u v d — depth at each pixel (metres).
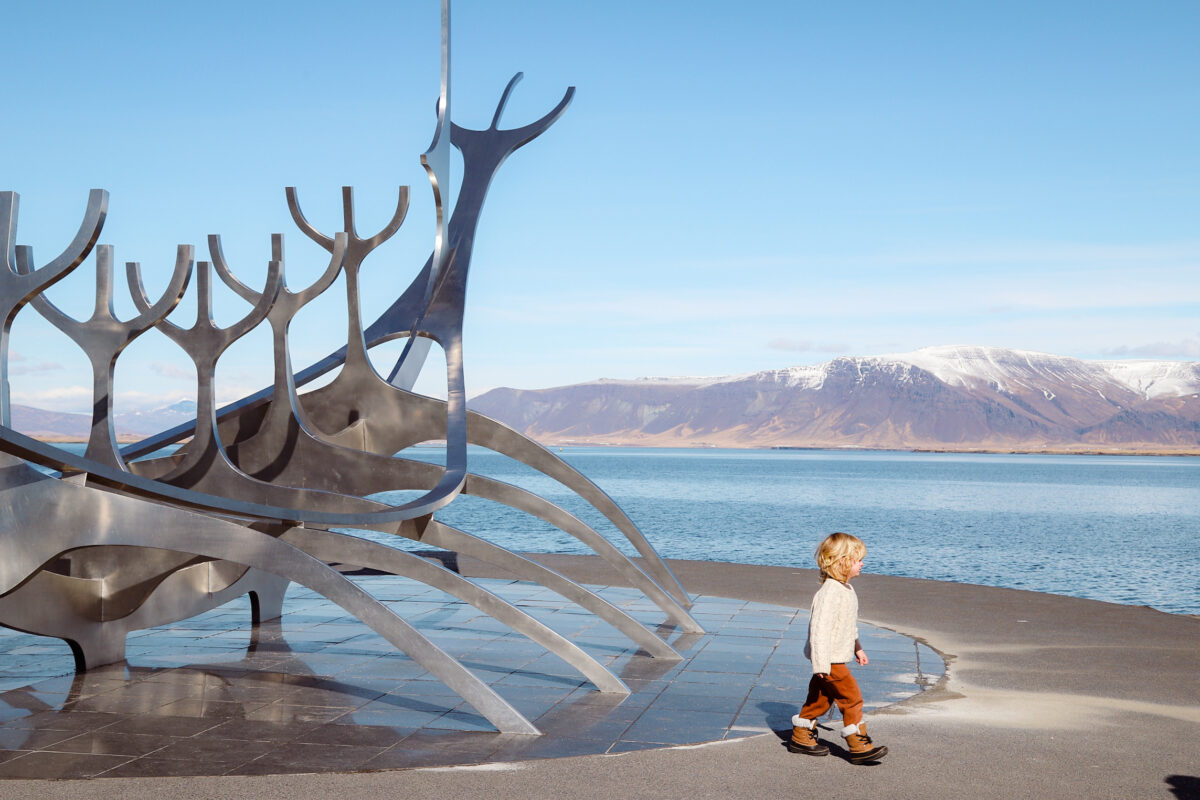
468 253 11.20
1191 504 72.75
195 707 7.44
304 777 5.84
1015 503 73.00
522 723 6.79
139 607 9.01
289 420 9.71
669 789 5.66
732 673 8.65
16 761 6.14
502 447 10.77
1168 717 7.25
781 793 5.60
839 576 6.12
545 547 31.25
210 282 9.03
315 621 11.17
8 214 7.74
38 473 7.24
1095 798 5.56
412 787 5.68
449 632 10.46
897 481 122.62
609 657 9.28
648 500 72.19
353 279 10.27
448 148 10.91
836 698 6.14
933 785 5.75
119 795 5.54
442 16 10.87
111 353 8.52
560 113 12.12
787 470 170.38
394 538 31.39
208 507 7.54
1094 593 23.14
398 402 10.29
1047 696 7.89
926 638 10.37
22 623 8.05
